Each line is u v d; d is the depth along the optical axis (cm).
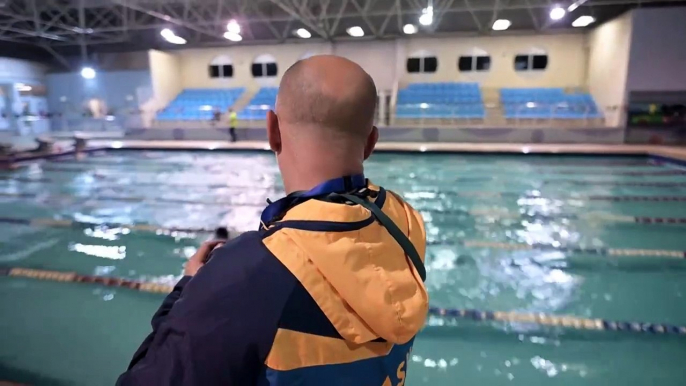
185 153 1091
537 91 1312
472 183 684
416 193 613
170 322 55
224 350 52
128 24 1338
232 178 738
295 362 53
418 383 214
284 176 67
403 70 1391
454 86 1357
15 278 333
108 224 469
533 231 438
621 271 339
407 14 1241
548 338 251
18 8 1151
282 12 1262
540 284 319
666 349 239
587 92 1291
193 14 1238
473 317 273
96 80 1460
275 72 1495
